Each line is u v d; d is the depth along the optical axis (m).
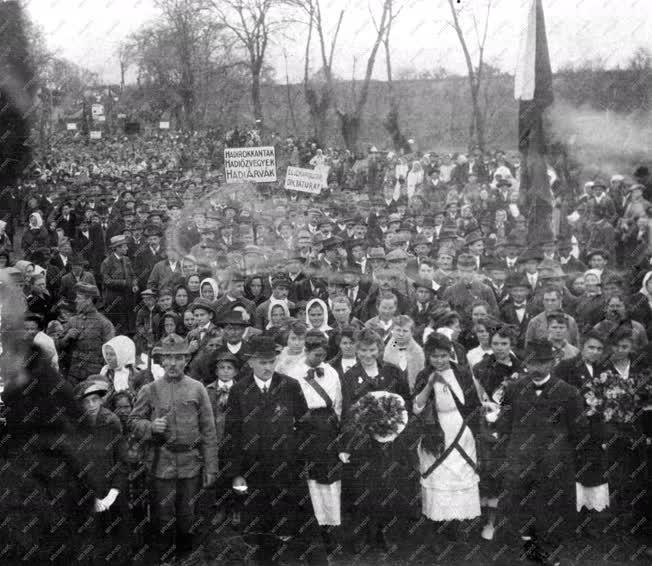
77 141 37.41
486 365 7.87
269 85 39.06
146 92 40.09
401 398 7.26
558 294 9.09
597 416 7.23
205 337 8.55
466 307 9.70
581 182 18.22
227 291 10.22
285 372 7.79
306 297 10.71
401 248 11.43
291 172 16.12
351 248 11.67
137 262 13.40
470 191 18.47
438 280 10.63
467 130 29.61
